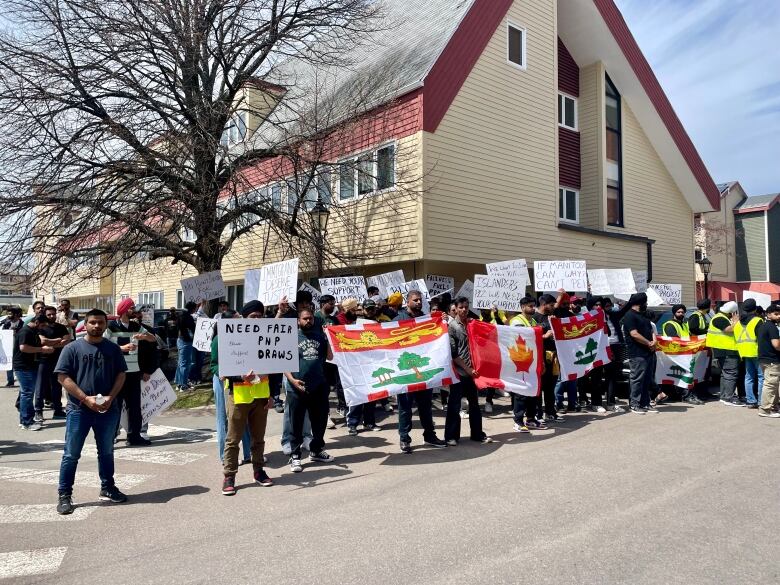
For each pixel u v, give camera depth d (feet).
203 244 41.32
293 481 21.34
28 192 37.37
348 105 46.62
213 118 39.83
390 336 25.38
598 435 27.14
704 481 19.83
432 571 13.47
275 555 14.64
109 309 101.14
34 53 36.52
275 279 29.45
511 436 27.66
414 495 19.08
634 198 68.39
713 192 74.74
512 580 12.92
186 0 38.99
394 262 48.80
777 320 31.58
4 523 17.28
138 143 38.88
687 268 75.82
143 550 15.17
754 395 34.30
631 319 32.40
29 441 28.73
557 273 36.76
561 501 18.03
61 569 14.07
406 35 53.52
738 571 13.19
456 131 46.83
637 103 67.56
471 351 27.12
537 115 54.44
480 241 48.42
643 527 15.83
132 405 27.22
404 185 44.96
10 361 31.58
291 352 21.56
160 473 22.62
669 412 32.81
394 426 30.86
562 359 31.04
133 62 39.14
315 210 44.42
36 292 43.83
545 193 54.75
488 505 17.84
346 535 15.81
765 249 113.70
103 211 37.58
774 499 17.98
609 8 60.95
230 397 20.27
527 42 53.93
